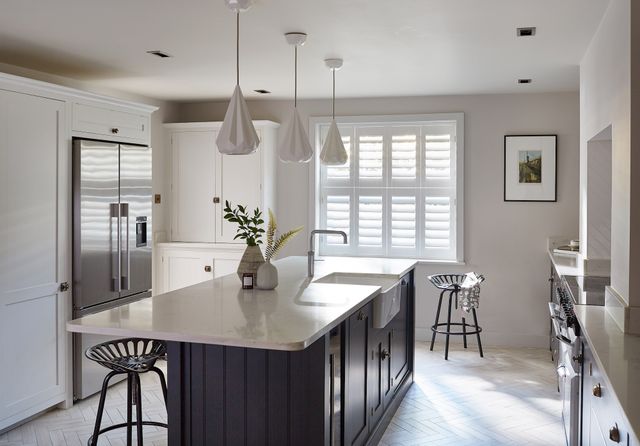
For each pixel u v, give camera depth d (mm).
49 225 4246
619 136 2984
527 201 6078
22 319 4059
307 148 4070
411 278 4887
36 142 4133
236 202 6457
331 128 4527
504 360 5617
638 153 2691
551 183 6020
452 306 6293
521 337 6129
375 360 3715
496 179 6145
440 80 5414
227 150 3186
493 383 4938
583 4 3270
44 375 4238
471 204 6211
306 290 3555
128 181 4906
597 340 2488
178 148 6625
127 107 5004
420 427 4027
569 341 3119
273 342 2342
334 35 3910
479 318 6227
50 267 4262
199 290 3586
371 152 6543
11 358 3979
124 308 3000
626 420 1603
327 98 6465
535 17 3508
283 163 6660
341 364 3031
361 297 3295
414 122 6367
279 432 2691
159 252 6508
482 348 6062
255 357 2709
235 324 2631
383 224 6535
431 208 6414
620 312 2713
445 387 4840
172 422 2795
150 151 5191
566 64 4750
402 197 6480
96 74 5168
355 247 6609
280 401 2688
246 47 4227
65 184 4371
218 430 2756
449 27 3721
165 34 3893
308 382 2658
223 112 6770
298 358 2666
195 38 3984
